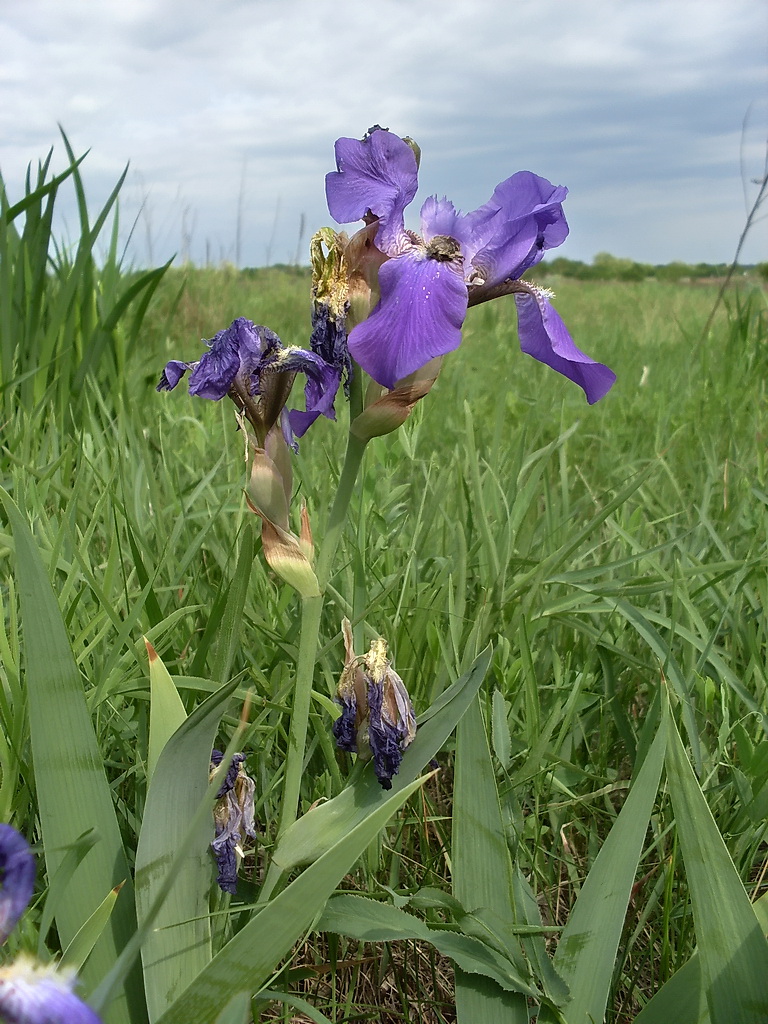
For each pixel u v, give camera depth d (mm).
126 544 646
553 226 423
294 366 367
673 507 827
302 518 365
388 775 351
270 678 514
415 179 380
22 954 241
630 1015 409
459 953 346
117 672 483
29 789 414
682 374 1484
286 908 278
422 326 355
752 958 305
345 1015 408
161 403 1145
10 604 483
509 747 457
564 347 417
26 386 1029
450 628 529
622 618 620
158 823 326
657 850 479
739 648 605
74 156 1118
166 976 326
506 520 668
